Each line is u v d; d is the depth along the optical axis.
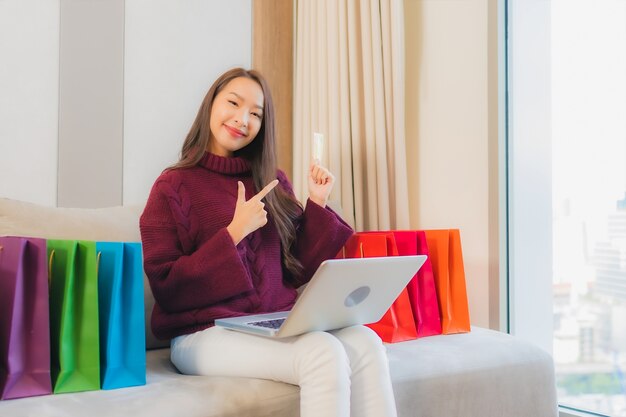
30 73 2.32
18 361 1.11
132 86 2.51
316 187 1.82
